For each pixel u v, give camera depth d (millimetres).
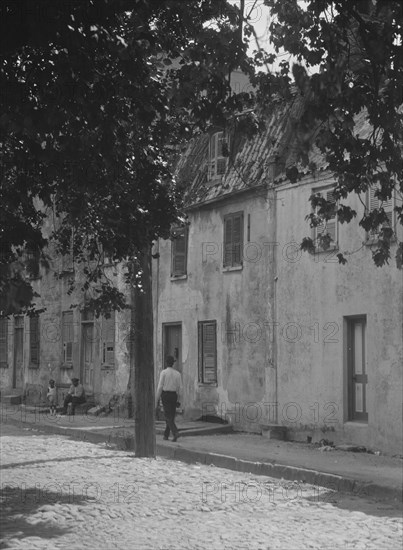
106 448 21484
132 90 10055
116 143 11008
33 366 38562
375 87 8258
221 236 25984
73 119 9680
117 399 31375
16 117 9391
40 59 9242
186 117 11961
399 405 19047
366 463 17422
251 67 9195
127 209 12477
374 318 19891
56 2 8312
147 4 9547
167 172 12523
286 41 8656
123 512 11812
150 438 19031
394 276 19375
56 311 36750
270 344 23422
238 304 25062
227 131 9820
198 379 26750
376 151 8773
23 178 11227
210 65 9305
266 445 21031
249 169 24484
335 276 21172
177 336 28484
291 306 22750
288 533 10484
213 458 18469
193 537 10156
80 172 10938
